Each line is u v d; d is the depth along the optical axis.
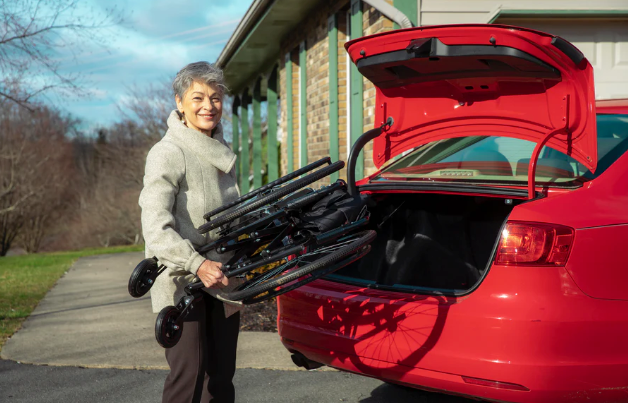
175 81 2.71
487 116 3.21
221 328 2.78
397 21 6.02
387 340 2.82
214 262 2.45
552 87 2.92
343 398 3.77
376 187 3.23
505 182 3.01
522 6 6.30
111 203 37.09
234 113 18.55
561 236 2.58
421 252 3.63
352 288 3.05
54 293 7.95
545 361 2.51
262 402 3.71
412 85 3.30
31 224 40.69
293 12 9.32
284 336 3.30
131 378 4.24
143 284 2.54
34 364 4.61
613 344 2.61
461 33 2.78
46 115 40.28
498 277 2.60
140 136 30.02
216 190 2.71
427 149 3.81
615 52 6.66
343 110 8.09
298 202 2.57
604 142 3.20
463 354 2.60
